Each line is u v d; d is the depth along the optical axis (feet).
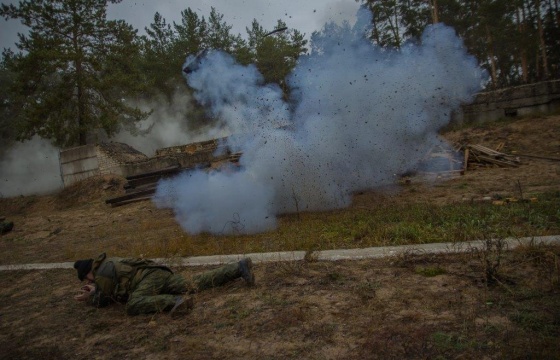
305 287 13.84
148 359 10.22
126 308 13.29
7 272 23.72
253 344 10.25
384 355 8.83
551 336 8.62
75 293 17.22
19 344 12.25
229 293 14.16
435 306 10.93
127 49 74.69
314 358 9.16
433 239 17.31
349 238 19.53
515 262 13.24
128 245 26.30
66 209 58.23
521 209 20.01
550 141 45.16
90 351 11.15
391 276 13.74
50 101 69.21
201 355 10.01
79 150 68.39
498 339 8.84
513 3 83.10
